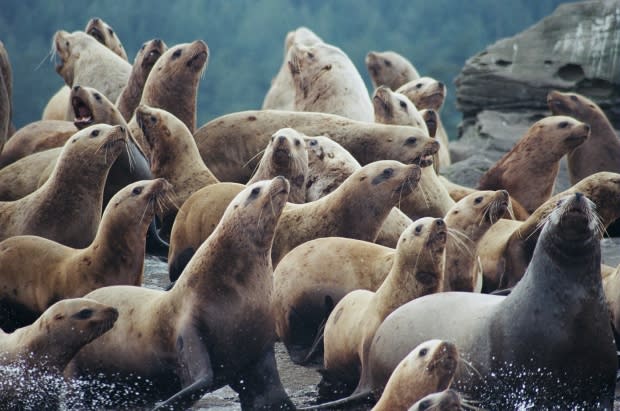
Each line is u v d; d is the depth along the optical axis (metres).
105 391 19.91
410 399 16.47
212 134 33.84
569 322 17.75
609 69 51.31
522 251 26.11
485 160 42.97
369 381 19.64
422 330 19.11
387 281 20.78
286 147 27.27
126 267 22.73
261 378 19.55
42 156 31.50
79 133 26.58
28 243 23.16
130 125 33.31
